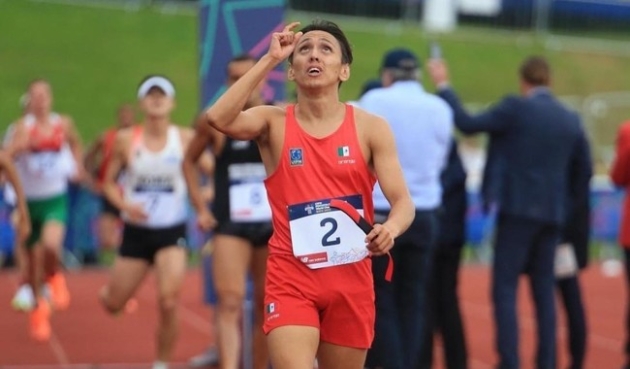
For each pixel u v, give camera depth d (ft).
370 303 53.72
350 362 53.83
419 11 352.69
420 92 78.43
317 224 52.34
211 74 91.35
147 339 112.68
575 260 87.61
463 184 84.84
